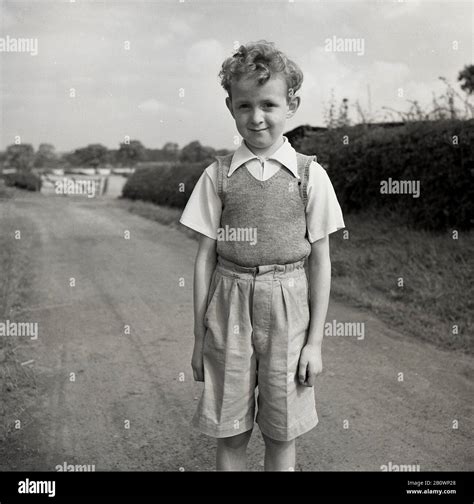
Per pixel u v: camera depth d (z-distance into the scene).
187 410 3.26
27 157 29.95
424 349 4.09
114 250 9.55
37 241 10.53
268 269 1.83
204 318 1.95
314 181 1.85
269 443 2.00
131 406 3.31
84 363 4.03
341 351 4.11
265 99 1.77
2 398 3.42
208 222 1.93
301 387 1.92
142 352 4.27
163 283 6.82
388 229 7.34
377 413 3.11
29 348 4.35
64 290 6.41
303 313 1.90
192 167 16.55
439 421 2.99
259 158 1.84
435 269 5.63
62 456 2.76
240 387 1.90
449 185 6.50
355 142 8.38
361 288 5.68
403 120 8.06
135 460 2.71
